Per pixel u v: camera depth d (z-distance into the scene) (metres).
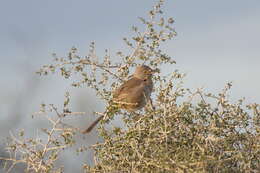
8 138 23.58
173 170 22.05
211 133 23.31
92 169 23.62
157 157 22.45
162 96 23.80
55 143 23.56
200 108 23.64
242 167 22.80
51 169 23.36
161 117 23.50
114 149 23.50
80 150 23.83
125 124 24.95
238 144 23.47
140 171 22.80
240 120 23.62
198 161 21.89
